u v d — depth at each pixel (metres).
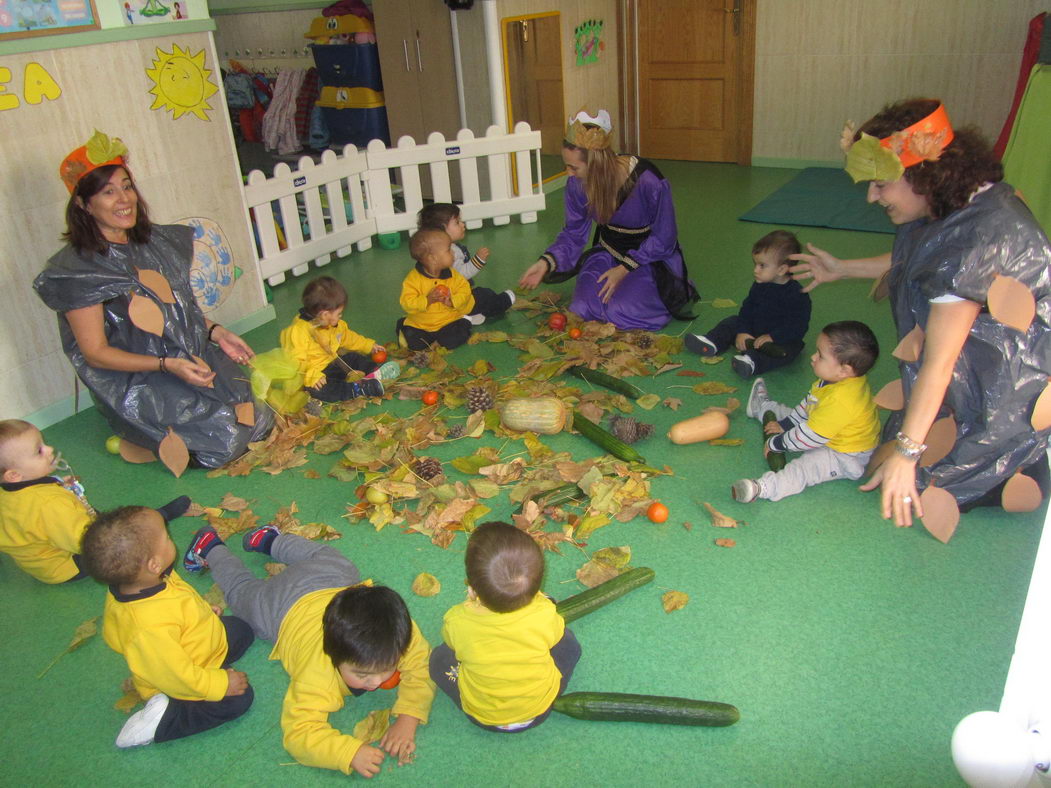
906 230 3.02
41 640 2.87
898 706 2.39
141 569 2.29
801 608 2.76
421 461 3.55
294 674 2.39
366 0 8.08
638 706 2.34
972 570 2.89
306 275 6.19
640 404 3.98
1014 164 5.18
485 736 2.39
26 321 4.14
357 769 2.24
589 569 2.89
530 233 6.89
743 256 5.96
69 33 4.01
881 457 3.24
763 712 2.39
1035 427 2.93
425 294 4.71
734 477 3.47
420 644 2.49
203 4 4.66
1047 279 2.70
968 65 7.22
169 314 3.70
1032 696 1.81
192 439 3.75
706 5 8.09
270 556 3.10
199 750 2.42
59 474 3.71
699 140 8.76
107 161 3.54
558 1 7.59
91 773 2.37
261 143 10.10
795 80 7.98
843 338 3.15
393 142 7.94
